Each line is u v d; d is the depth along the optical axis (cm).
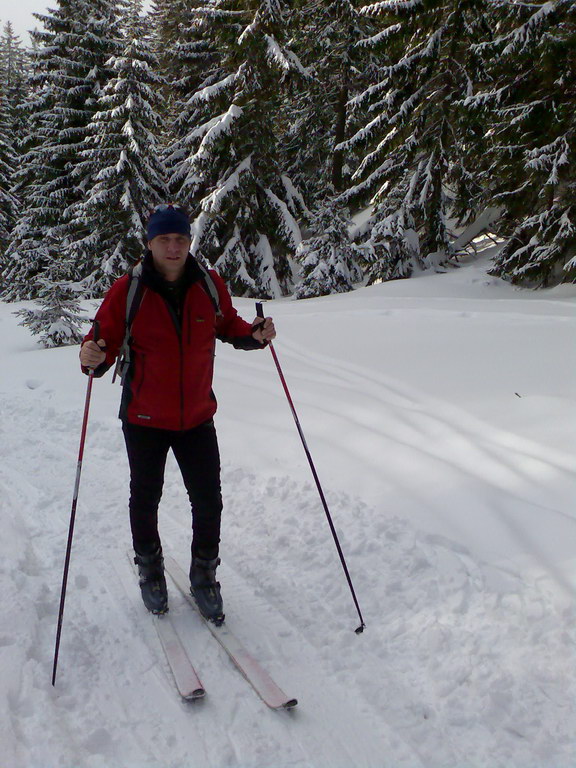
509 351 607
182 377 239
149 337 232
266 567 305
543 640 234
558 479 345
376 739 199
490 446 400
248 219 1596
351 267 1474
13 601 268
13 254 2020
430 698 215
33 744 192
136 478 250
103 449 483
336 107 1955
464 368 571
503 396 482
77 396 630
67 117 1970
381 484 372
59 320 1070
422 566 291
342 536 324
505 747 193
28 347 1088
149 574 267
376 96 1457
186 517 362
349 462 406
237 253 1584
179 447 254
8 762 184
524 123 1146
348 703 215
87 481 420
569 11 1061
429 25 1341
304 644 248
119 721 207
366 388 559
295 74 1440
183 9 2108
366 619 260
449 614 256
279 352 729
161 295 230
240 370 665
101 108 1939
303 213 1703
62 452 480
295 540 326
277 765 189
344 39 1758
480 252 1567
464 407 470
